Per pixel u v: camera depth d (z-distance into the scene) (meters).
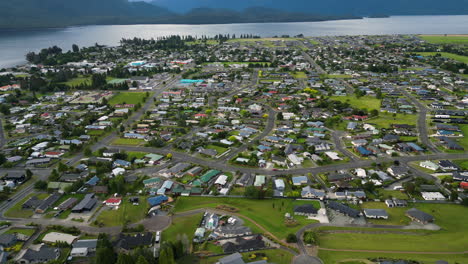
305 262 81.75
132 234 94.44
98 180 127.25
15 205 111.75
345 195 115.25
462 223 99.19
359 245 88.56
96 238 93.25
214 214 104.69
